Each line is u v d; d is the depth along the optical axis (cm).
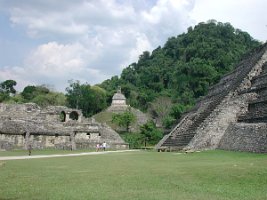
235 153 3962
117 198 1585
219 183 1934
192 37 18625
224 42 17262
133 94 16712
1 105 7231
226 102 5069
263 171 2133
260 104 4734
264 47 6091
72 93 15262
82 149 7275
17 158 4038
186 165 2773
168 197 1598
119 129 11819
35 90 14912
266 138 3856
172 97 15325
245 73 5562
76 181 2072
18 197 1634
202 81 14988
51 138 6825
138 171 2498
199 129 4966
